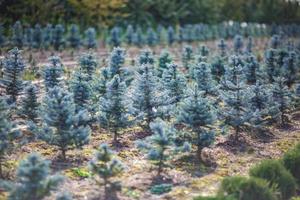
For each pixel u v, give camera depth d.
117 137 13.44
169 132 10.88
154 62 21.95
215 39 48.69
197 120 11.79
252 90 15.23
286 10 64.25
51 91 12.34
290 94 15.93
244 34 52.41
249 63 21.30
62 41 31.55
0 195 9.56
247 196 9.35
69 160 11.59
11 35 32.19
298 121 16.33
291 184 10.27
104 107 12.83
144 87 13.77
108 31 44.62
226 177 10.23
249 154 12.85
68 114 11.27
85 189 10.14
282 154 13.02
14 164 11.08
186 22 54.41
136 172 11.12
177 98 15.72
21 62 15.88
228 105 13.84
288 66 21.59
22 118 14.37
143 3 49.34
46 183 8.70
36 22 37.88
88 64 18.55
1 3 37.12
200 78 17.06
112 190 10.00
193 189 10.42
